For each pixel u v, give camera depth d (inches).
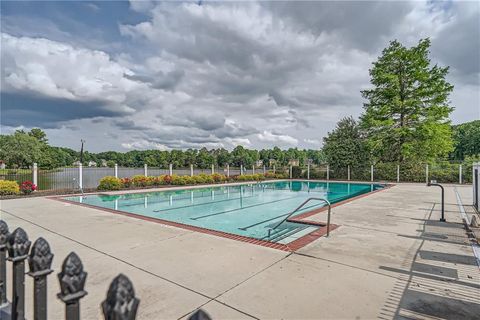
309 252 167.6
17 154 1676.9
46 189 542.9
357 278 129.3
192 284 122.6
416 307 103.1
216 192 658.2
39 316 57.6
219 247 177.9
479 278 129.6
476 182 334.0
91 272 136.0
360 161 1016.9
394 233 214.8
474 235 207.6
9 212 310.0
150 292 114.8
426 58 928.9
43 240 59.1
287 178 1089.4
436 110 898.1
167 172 802.2
